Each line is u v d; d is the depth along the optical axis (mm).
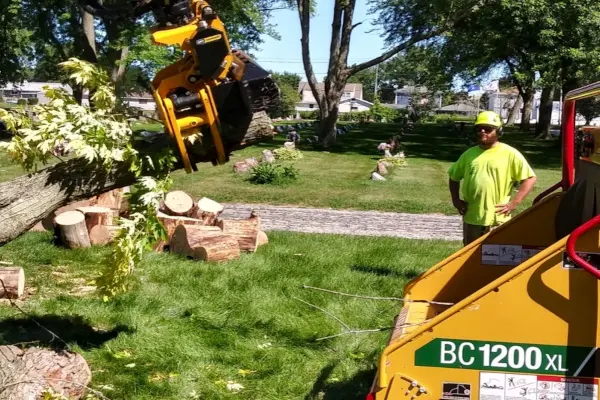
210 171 21625
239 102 4535
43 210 4926
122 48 25891
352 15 33906
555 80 32312
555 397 3510
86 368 5043
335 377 5504
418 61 40188
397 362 3629
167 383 5273
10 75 39375
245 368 5668
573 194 4500
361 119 74250
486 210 6648
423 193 18219
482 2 31734
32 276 8305
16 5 30797
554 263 3459
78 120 4719
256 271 8789
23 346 5234
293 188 18359
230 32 33156
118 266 5027
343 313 7117
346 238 11617
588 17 29906
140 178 4902
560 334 3479
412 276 8891
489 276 4953
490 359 3555
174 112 4445
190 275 8469
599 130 4285
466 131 48938
